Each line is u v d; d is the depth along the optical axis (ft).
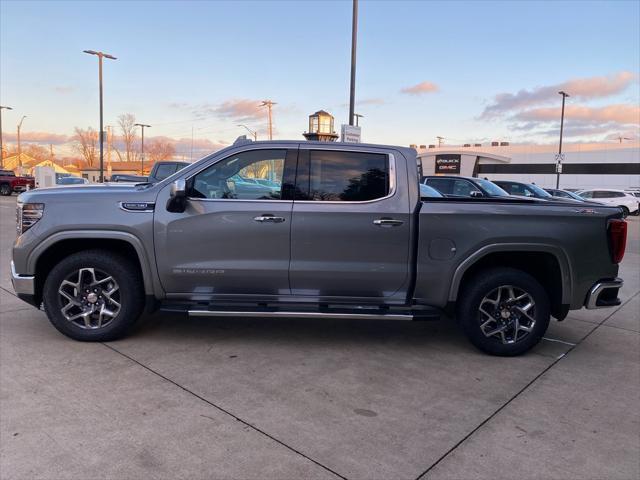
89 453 10.05
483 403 12.96
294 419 11.72
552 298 16.66
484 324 16.11
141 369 14.28
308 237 15.57
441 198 16.74
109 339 16.29
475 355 16.51
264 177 15.87
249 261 15.64
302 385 13.62
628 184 173.58
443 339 18.02
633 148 171.83
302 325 19.01
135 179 57.88
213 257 15.62
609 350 17.51
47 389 12.79
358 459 10.21
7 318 18.51
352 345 17.03
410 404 12.75
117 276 15.80
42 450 10.09
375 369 14.98
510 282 15.88
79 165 319.68
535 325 16.11
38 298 16.26
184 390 13.03
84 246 16.52
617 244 16.03
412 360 15.84
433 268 15.74
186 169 15.88
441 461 10.26
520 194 53.16
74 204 15.61
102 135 122.42
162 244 15.55
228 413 11.89
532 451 10.75
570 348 17.60
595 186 179.63
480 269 16.44
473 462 10.27
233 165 15.89
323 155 15.90
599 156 178.19
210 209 15.49
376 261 15.72
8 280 24.86
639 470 10.16
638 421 12.25
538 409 12.73
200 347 16.24
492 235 15.58
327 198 15.74
